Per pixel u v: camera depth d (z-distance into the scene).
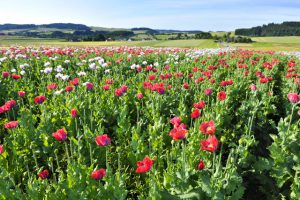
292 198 5.02
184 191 4.43
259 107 8.84
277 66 17.09
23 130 6.56
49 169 6.11
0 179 4.37
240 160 5.70
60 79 11.20
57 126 7.29
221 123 7.12
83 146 6.00
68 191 4.24
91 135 6.04
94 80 11.18
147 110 8.34
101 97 8.77
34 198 4.20
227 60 19.67
